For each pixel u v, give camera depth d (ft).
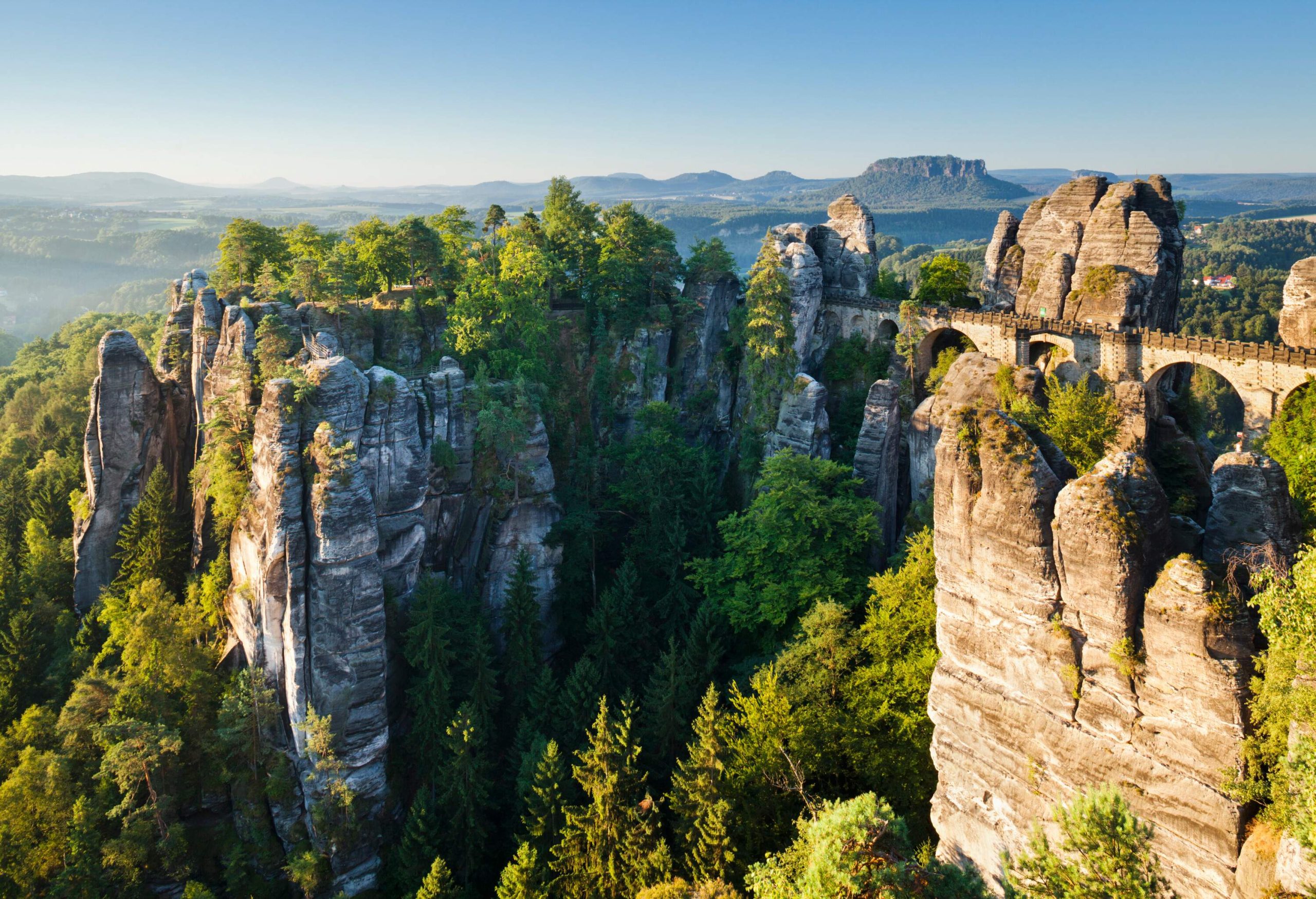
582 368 315.37
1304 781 77.30
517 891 154.40
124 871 190.90
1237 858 89.30
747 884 106.32
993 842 115.44
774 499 221.66
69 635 278.05
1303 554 88.53
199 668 221.66
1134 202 253.65
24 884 190.49
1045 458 114.83
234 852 201.26
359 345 270.46
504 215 317.01
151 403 296.92
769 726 158.61
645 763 194.90
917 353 284.61
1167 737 94.58
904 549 234.99
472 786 191.72
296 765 205.77
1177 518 108.37
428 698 208.13
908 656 165.27
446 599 225.56
